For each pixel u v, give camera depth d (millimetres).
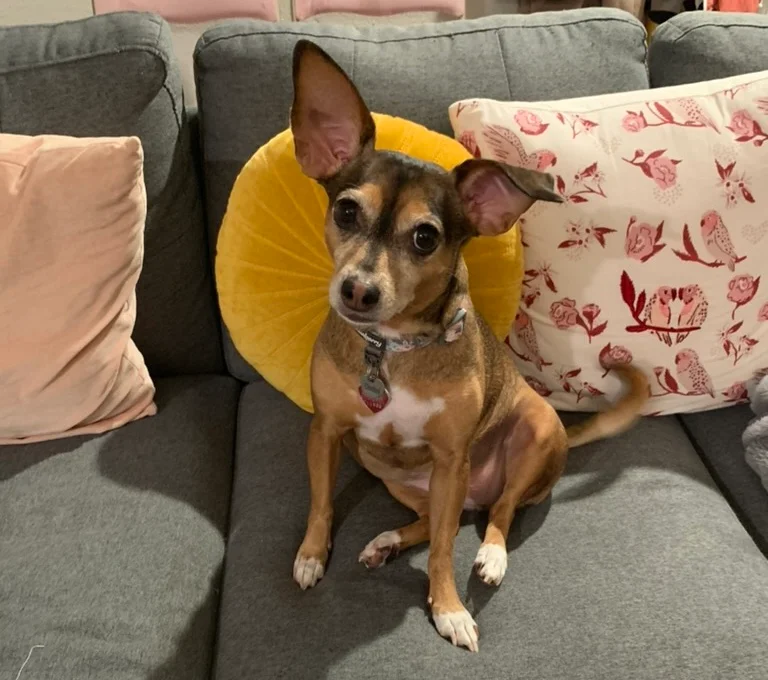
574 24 1646
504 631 1111
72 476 1345
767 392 1493
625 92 1509
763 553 1319
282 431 1530
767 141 1449
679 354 1510
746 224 1452
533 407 1408
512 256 1396
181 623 1125
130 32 1500
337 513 1357
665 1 2025
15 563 1169
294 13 1965
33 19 1881
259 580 1201
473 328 1258
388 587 1200
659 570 1188
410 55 1579
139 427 1483
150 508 1297
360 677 1035
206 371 1768
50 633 1066
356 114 1146
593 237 1426
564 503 1358
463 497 1257
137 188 1357
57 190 1308
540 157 1402
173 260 1613
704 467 1477
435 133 1408
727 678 1025
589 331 1483
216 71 1546
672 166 1422
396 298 1083
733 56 1634
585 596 1151
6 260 1312
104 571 1170
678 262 1445
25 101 1463
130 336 1524
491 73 1583
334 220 1142
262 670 1052
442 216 1125
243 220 1386
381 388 1200
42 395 1374
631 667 1041
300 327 1449
